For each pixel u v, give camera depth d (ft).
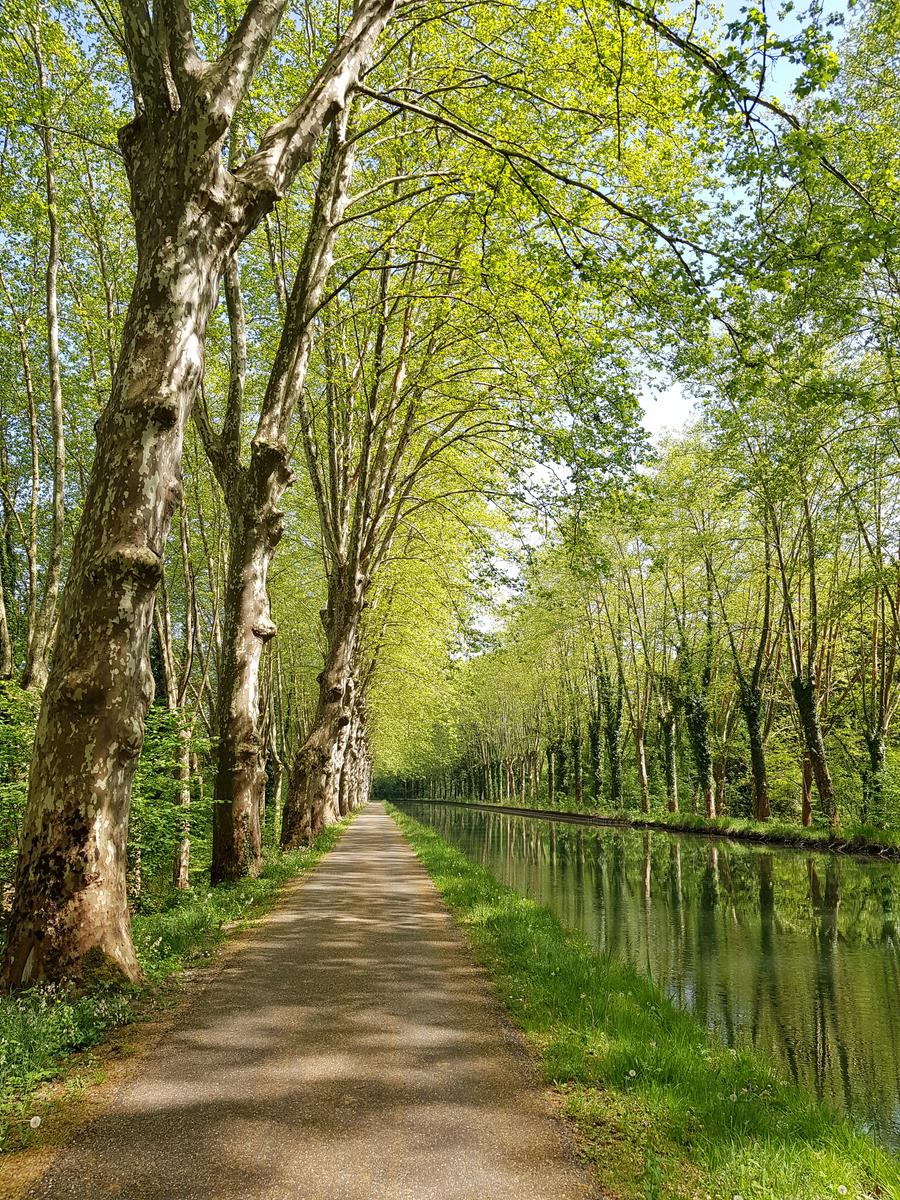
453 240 50.01
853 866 71.87
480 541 66.23
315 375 68.44
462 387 62.18
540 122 40.91
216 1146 12.49
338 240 55.88
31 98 40.57
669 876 69.67
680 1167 12.71
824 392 30.94
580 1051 17.46
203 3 40.98
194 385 22.52
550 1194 11.45
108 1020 17.69
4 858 33.12
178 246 21.94
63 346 60.80
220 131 21.90
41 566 79.05
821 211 28.35
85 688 19.93
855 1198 13.10
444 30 45.14
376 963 25.16
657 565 119.96
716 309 30.78
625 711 171.12
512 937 29.60
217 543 79.46
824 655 109.81
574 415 43.24
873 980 35.47
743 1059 21.01
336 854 61.36
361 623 87.71
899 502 91.81
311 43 45.24
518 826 148.56
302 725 155.12
